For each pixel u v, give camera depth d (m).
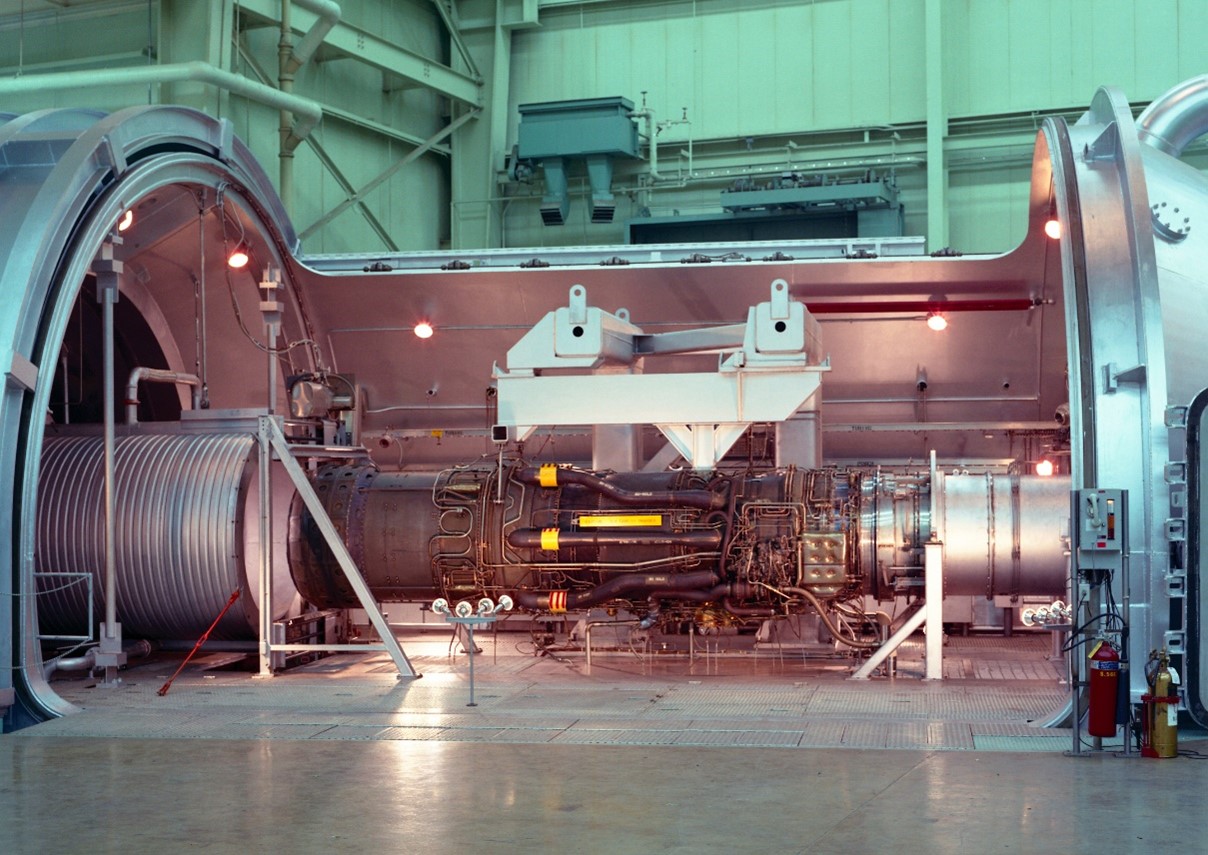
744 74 23.62
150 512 13.74
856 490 13.01
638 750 9.41
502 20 24.42
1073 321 10.36
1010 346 16.17
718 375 12.89
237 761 9.23
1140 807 7.74
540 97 24.75
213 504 13.64
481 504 13.58
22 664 10.91
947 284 15.41
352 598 14.15
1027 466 16.94
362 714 10.97
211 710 11.27
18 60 20.64
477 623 11.30
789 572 12.77
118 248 15.09
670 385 12.98
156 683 12.91
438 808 7.86
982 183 22.64
